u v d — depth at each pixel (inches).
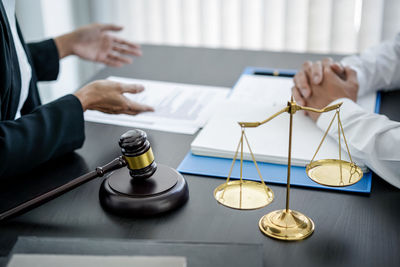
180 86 50.8
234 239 26.5
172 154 36.3
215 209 29.2
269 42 93.0
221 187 26.5
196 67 56.6
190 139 38.8
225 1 92.4
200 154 35.9
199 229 27.4
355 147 33.1
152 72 55.2
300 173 33.0
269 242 26.2
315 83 42.3
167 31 99.3
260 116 40.8
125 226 27.8
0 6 37.4
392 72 47.6
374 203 29.8
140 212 28.5
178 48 63.6
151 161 29.7
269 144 35.8
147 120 42.4
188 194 30.5
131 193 28.9
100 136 39.4
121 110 38.7
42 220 28.4
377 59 48.3
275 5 90.2
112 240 24.5
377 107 43.9
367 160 32.6
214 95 48.1
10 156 31.9
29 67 43.6
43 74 51.3
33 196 30.6
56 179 33.0
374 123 33.6
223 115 41.1
